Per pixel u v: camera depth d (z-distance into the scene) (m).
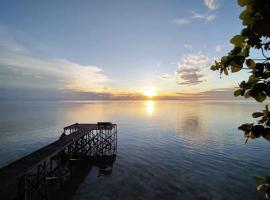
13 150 43.00
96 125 39.75
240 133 58.84
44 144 48.59
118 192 22.84
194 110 172.75
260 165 31.36
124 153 39.06
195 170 29.58
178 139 52.31
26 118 108.94
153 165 31.89
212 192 22.62
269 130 1.99
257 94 1.91
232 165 31.53
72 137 27.83
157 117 112.94
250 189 23.19
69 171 27.77
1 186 12.77
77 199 21.34
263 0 1.63
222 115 116.56
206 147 43.16
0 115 126.88
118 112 158.75
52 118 109.69
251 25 1.72
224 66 2.05
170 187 23.97
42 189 23.00
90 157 33.84
